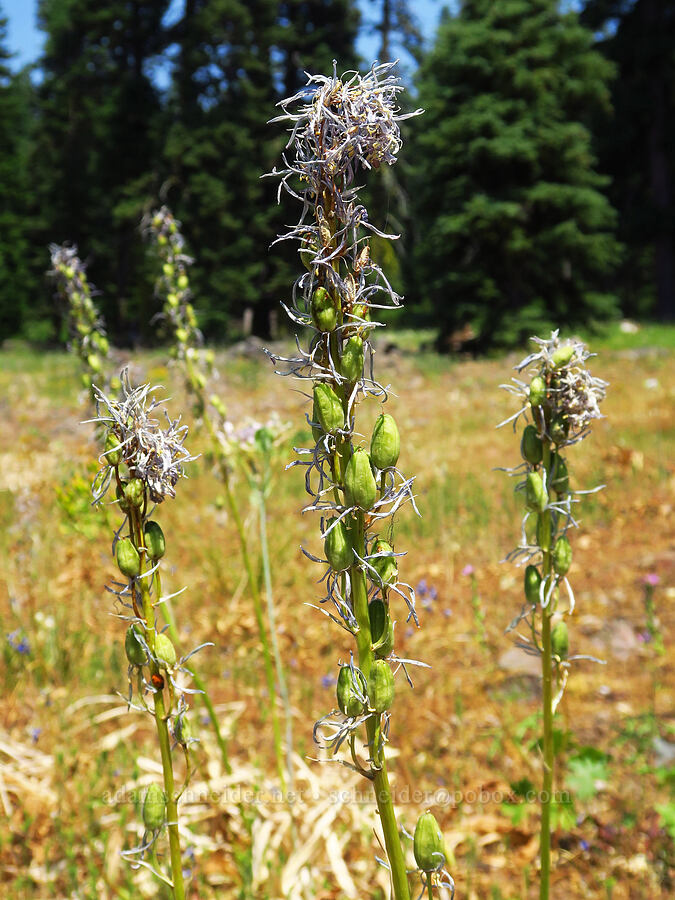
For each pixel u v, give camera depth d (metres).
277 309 32.03
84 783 3.39
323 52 31.72
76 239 38.22
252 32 31.45
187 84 32.09
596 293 25.58
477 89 24.66
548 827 1.92
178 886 1.47
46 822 3.20
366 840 2.95
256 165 31.08
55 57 37.81
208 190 30.23
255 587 3.06
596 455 9.26
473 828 3.12
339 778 3.22
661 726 3.85
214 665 4.70
